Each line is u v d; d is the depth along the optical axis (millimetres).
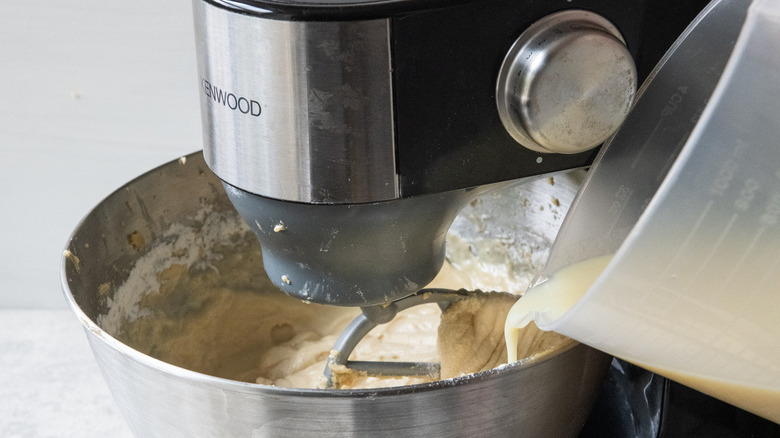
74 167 1018
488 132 473
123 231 749
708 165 401
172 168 787
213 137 492
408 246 525
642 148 526
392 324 910
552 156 498
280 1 432
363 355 871
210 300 869
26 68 955
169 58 932
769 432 614
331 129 455
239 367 888
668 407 636
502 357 707
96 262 708
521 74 448
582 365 538
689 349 462
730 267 424
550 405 530
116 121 980
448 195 512
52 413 883
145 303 796
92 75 953
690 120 523
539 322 500
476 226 899
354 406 468
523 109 449
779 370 457
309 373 873
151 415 534
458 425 492
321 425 478
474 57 452
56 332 1043
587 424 695
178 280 831
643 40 486
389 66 443
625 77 458
